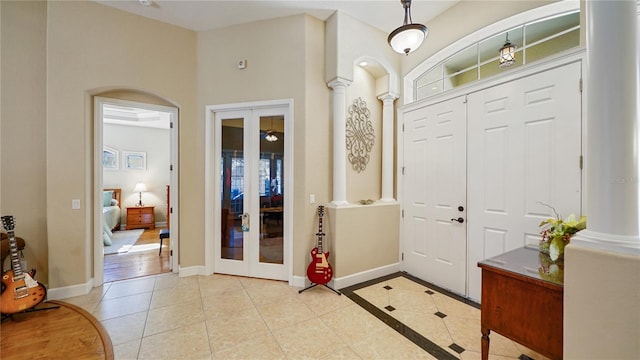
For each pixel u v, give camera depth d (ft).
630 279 3.61
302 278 10.11
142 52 10.36
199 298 9.10
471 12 9.40
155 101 11.16
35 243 9.24
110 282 10.49
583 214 6.56
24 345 6.57
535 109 7.43
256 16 10.36
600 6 3.94
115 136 21.56
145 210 21.50
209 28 11.14
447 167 9.77
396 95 11.74
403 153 11.57
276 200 10.85
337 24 9.98
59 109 9.18
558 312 4.45
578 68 6.66
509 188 8.00
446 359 6.07
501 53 8.54
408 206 11.35
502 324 5.25
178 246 11.50
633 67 3.80
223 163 11.32
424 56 10.93
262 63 10.59
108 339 6.81
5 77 8.87
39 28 9.29
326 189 10.61
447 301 8.88
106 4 9.75
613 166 3.85
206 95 11.20
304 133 10.10
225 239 11.36
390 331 7.16
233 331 7.16
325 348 6.46
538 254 6.12
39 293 8.02
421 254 10.78
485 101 8.58
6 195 8.92
